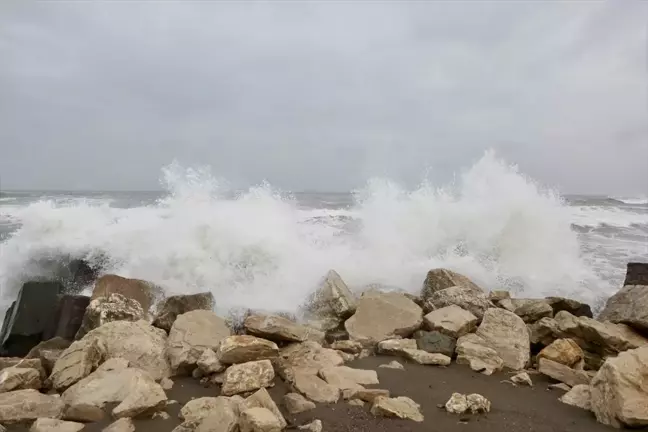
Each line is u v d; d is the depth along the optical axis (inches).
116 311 235.1
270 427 130.3
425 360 207.8
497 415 154.8
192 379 183.8
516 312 260.2
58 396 157.9
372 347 229.1
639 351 159.3
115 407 147.6
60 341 228.2
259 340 188.5
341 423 144.4
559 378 191.5
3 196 1187.9
